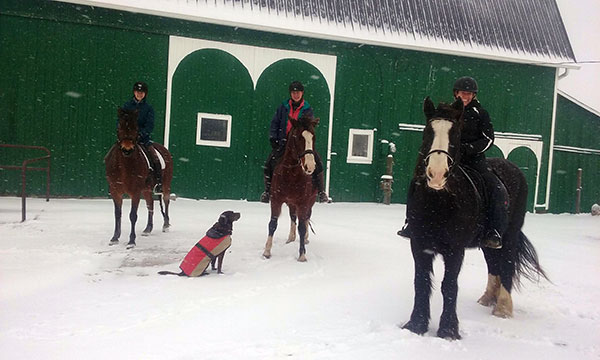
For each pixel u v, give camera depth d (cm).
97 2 1384
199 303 554
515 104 1898
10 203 1274
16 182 1415
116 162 835
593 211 2008
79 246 820
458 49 1745
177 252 820
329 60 1681
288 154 775
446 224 489
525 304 642
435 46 1717
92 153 1470
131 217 849
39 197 1429
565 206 2056
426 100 492
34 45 1405
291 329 488
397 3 1777
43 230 934
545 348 482
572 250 1055
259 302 570
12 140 1402
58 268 673
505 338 507
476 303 634
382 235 1077
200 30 1545
